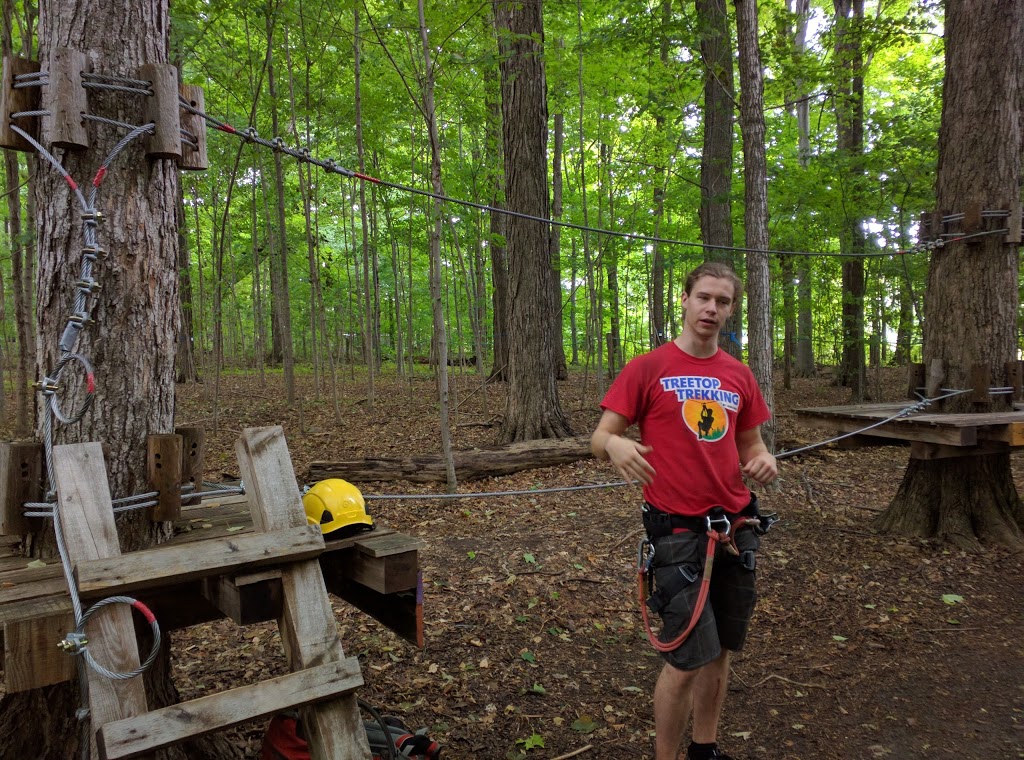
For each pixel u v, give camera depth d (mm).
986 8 5141
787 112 11344
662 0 8156
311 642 1768
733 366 2385
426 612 4238
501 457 7723
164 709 1549
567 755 2867
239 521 2436
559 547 5383
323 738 1712
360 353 26031
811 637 3924
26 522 1947
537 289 8656
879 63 14805
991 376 5215
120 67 2096
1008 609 4230
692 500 2264
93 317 2080
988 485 5418
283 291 11328
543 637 3939
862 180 10367
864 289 12359
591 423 10109
